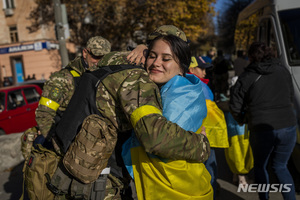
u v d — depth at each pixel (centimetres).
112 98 141
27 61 2186
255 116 260
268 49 258
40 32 2142
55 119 206
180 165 132
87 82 148
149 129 123
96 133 136
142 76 138
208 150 137
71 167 138
